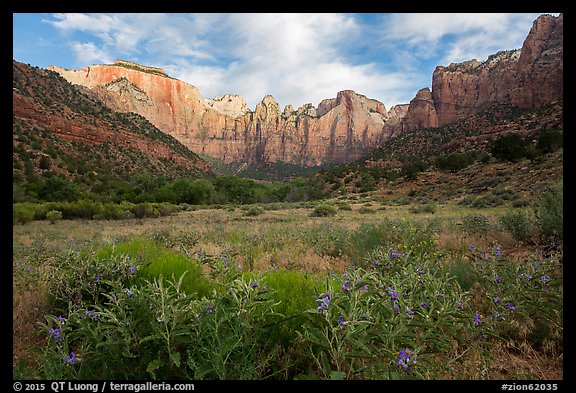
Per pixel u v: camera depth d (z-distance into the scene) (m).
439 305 2.78
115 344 2.17
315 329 2.10
